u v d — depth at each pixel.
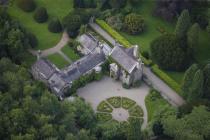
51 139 198.38
